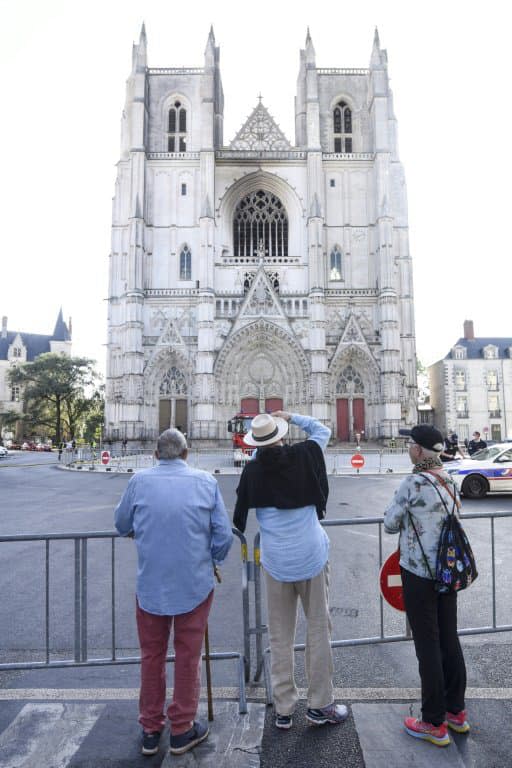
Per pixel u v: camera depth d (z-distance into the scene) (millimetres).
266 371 58969
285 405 58312
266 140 65250
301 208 61438
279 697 4973
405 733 4801
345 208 61812
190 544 4746
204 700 5555
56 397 98250
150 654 4746
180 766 4383
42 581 10000
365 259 61406
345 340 57875
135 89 60250
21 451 89062
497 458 20719
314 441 5316
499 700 5438
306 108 62562
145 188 60188
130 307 56625
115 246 60094
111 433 57562
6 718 5160
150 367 57406
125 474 34938
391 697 5523
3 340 122688
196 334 58281
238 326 57375
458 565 4844
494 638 7234
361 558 11375
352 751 4582
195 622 4781
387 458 44844
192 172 61406
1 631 7512
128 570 10812
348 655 6699
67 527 15156
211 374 55625
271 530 5090
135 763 4469
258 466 5113
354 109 64875
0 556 12070
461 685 4898
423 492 4984
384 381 56156
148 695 4680
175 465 5043
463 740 4730
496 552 11680
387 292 57094
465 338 75562
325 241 61562
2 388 119188
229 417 57125
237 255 63781
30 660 6586
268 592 5133
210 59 60188
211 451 51750
